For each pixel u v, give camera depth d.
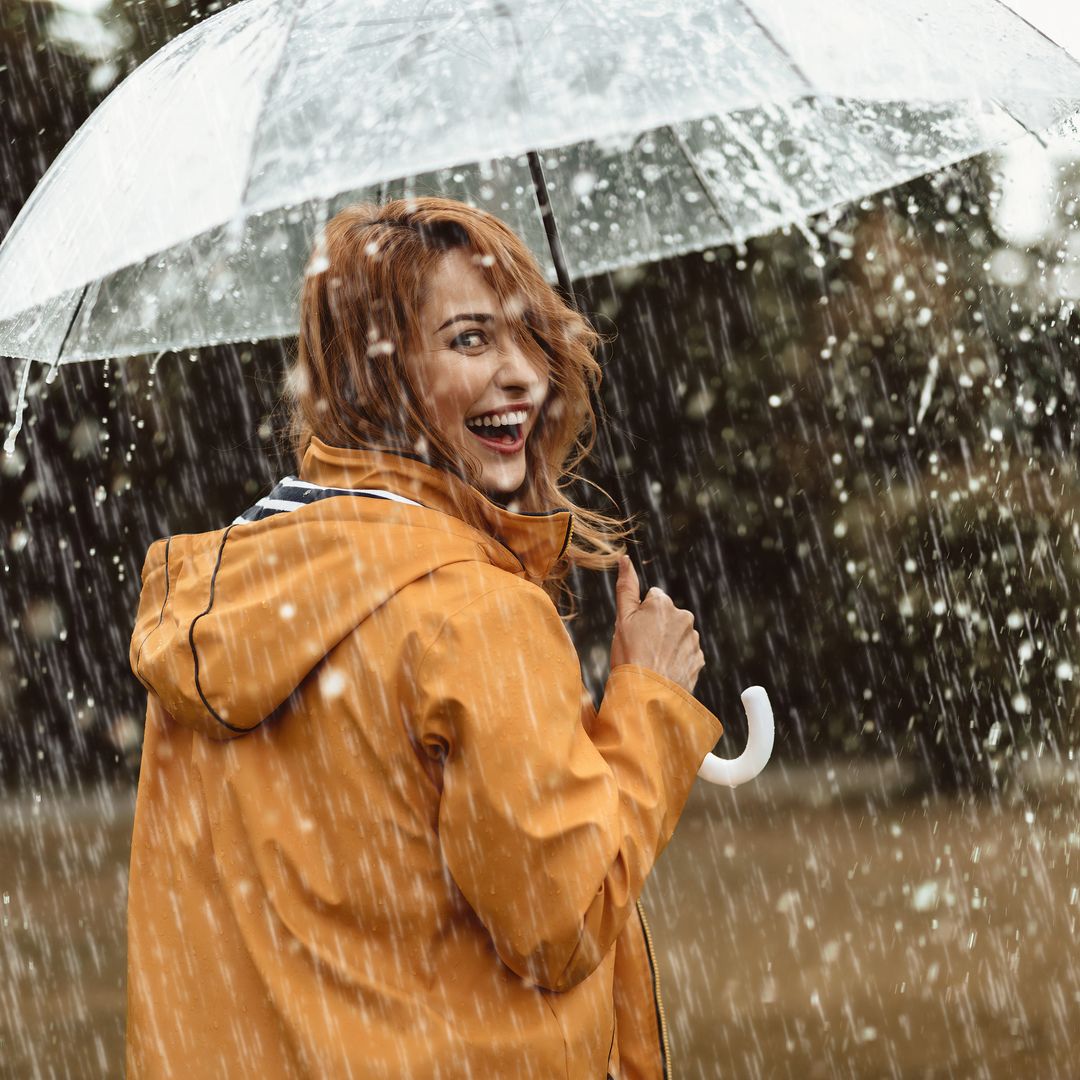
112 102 2.17
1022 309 9.01
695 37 2.04
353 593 1.60
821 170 2.64
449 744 1.56
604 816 1.59
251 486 9.00
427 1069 1.57
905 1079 4.18
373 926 1.61
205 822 1.73
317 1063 1.58
